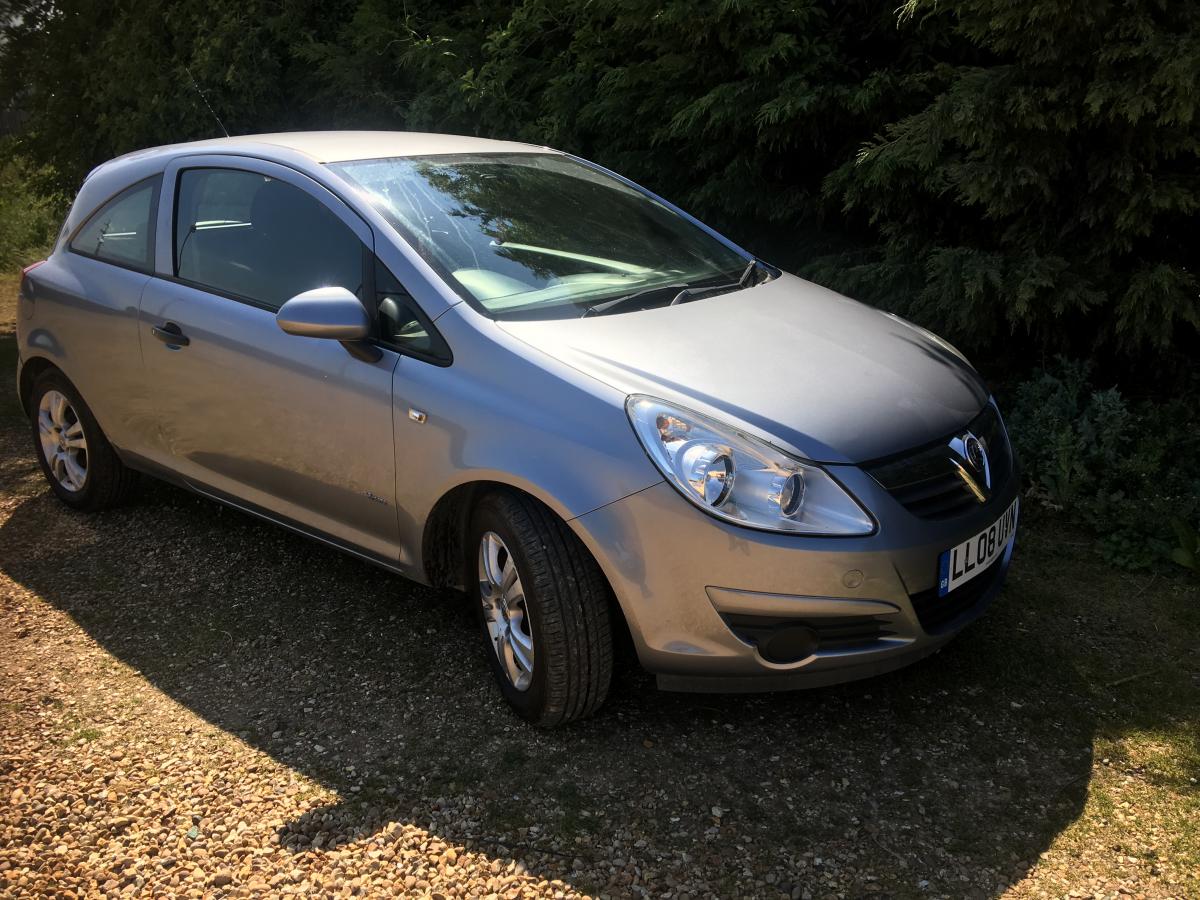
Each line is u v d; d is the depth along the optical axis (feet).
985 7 14.08
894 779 9.11
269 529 14.62
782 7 16.69
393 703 10.44
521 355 9.45
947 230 17.62
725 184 18.53
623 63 19.86
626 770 9.30
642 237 12.34
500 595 10.02
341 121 23.91
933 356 10.90
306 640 11.69
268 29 24.89
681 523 8.52
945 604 9.30
